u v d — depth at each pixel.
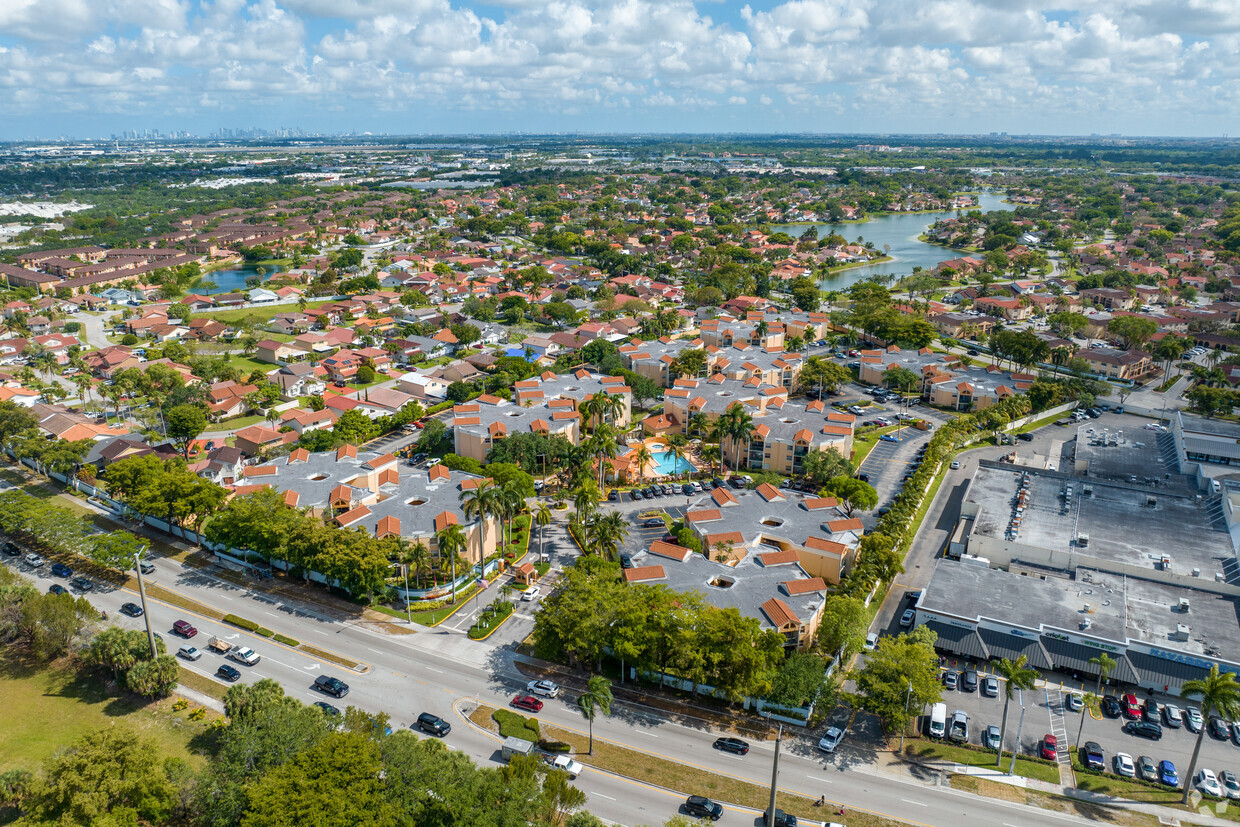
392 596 166.25
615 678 142.38
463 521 174.62
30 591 153.00
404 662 145.75
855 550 175.00
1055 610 151.12
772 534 174.00
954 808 113.38
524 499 196.00
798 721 131.75
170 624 156.50
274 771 103.00
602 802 112.81
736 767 120.81
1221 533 178.00
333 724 119.38
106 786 102.50
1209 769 121.94
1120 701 137.00
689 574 158.38
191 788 107.12
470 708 133.38
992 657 144.62
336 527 167.12
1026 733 129.88
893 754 124.81
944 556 187.50
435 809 100.38
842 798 114.88
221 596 167.38
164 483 188.25
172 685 137.12
